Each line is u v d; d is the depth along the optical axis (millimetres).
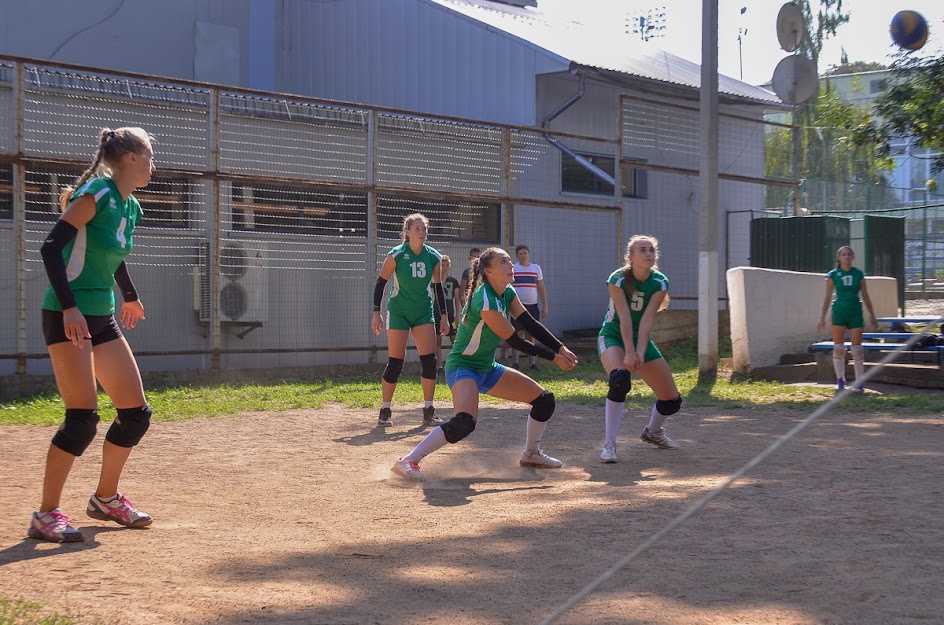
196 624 3176
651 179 20031
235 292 13617
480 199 14797
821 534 4359
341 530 4574
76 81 12352
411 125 15070
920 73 16609
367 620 3197
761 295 14281
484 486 5852
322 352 14336
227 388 11977
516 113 17875
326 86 20312
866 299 12469
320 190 13500
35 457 6902
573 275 18297
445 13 18797
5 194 11742
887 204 25844
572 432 8547
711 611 3234
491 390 6410
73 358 4336
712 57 14008
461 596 3459
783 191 25250
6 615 3209
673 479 6012
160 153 13023
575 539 4328
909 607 3258
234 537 4430
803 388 12586
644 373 7168
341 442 7855
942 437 7957
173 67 17328
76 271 4320
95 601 3416
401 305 8891
